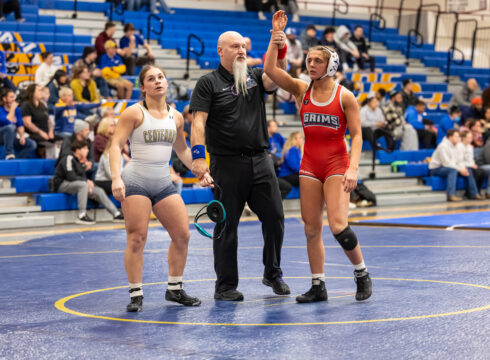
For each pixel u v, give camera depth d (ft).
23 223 42.42
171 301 21.27
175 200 20.76
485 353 15.19
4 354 15.62
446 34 93.15
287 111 63.82
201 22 75.82
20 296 22.65
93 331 17.67
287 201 51.98
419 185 60.08
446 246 33.17
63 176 44.27
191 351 15.61
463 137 59.93
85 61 56.59
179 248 20.97
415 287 23.22
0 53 51.21
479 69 85.97
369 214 48.91
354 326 17.78
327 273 26.32
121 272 27.25
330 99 20.83
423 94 73.36
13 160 46.21
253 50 72.08
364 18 90.68
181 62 67.10
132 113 20.26
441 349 15.52
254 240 36.32
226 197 21.98
